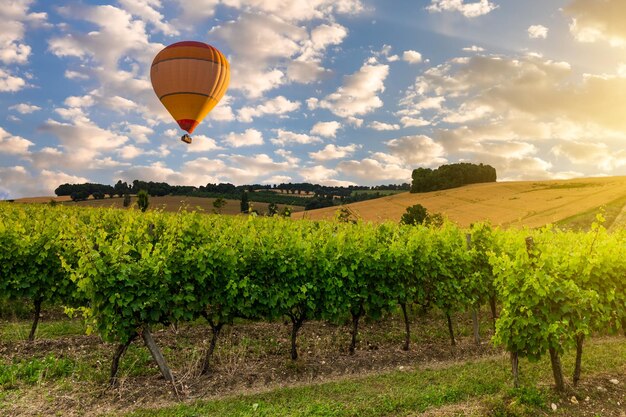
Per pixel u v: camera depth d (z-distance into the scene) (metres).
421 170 105.88
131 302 8.38
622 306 9.13
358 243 11.38
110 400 7.71
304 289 9.85
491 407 6.96
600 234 9.55
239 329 11.59
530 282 7.47
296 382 8.87
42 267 11.42
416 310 13.94
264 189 104.44
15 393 7.63
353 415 6.85
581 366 9.04
